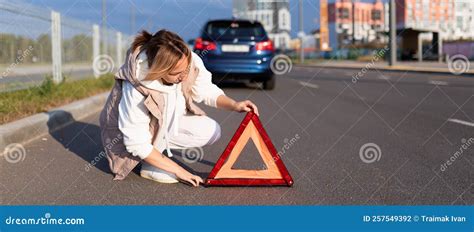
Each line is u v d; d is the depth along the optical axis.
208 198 3.46
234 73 11.90
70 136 5.86
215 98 3.80
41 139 5.65
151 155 3.58
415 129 6.18
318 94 11.28
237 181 3.69
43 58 9.94
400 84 13.96
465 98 9.95
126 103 3.45
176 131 3.68
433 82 14.50
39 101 7.79
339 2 44.38
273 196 3.50
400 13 35.00
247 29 12.09
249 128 3.74
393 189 3.63
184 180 3.67
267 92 11.76
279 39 45.22
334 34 44.84
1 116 6.00
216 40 11.98
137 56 3.36
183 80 3.41
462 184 3.72
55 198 3.48
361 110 8.26
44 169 4.23
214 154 4.77
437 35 33.69
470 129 6.10
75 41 12.59
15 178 3.97
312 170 4.18
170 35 3.33
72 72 12.30
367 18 44.56
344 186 3.71
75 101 8.64
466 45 32.31
